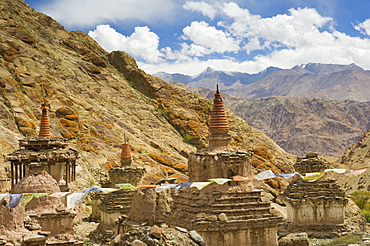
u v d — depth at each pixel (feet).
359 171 110.83
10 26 365.61
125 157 197.77
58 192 113.19
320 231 191.31
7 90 297.53
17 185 116.78
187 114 372.38
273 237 115.65
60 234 115.75
